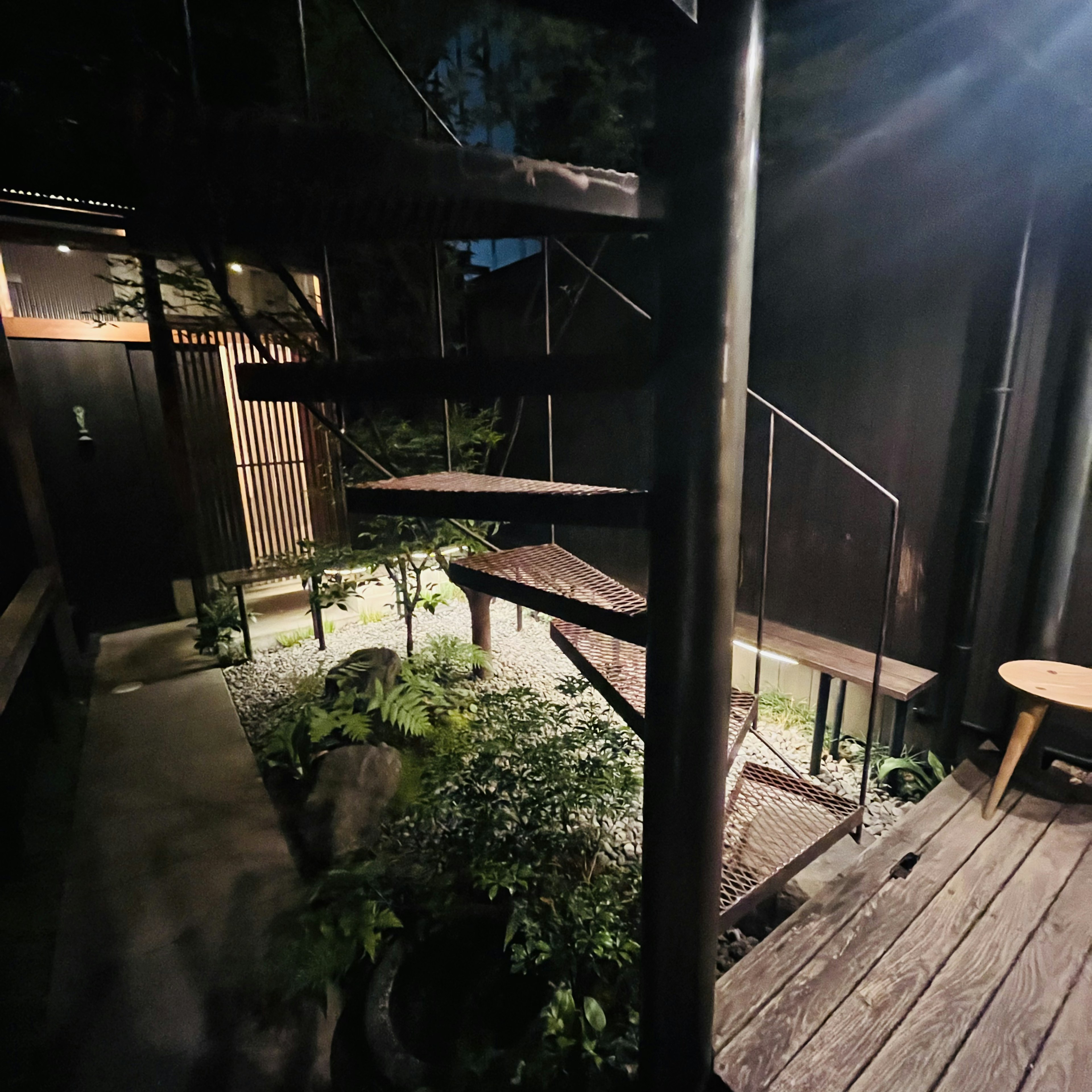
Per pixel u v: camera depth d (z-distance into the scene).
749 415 3.56
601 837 2.38
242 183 0.92
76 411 4.43
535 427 5.55
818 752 2.96
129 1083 1.61
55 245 3.89
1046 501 2.50
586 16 1.05
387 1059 1.69
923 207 2.72
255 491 4.91
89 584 4.66
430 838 2.57
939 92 2.56
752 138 1.12
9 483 3.74
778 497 3.47
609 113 3.52
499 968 1.99
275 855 2.39
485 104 3.60
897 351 2.89
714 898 1.43
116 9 0.98
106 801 2.72
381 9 2.92
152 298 4.01
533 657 4.32
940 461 2.81
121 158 0.94
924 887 2.02
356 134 0.94
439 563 3.60
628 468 4.65
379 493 1.54
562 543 5.35
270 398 1.47
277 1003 1.81
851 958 1.77
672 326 1.18
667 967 1.45
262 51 2.68
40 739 3.17
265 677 4.05
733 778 2.43
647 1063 1.55
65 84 0.88
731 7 1.06
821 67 2.84
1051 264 2.42
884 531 3.05
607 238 3.30
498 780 2.45
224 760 3.04
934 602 2.89
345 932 1.97
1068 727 2.62
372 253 4.30
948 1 2.21
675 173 1.14
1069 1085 1.44
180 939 2.02
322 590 4.46
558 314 4.84
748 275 1.17
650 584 1.31
